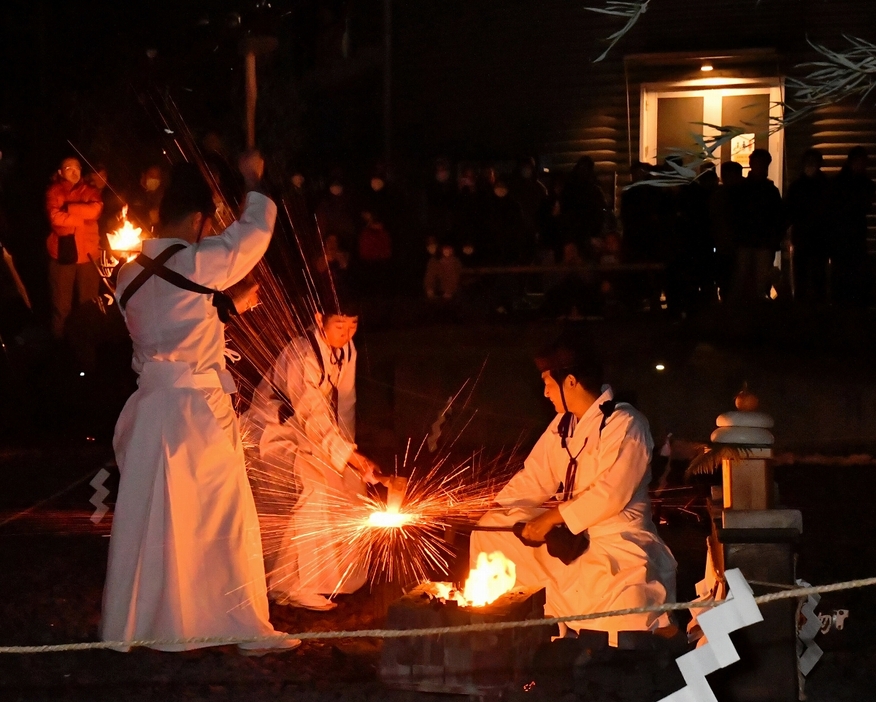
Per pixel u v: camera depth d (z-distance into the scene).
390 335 11.92
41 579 6.58
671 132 15.28
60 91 15.03
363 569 6.16
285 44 14.27
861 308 11.73
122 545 5.05
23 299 13.16
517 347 11.68
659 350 11.55
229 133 13.83
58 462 10.41
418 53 15.98
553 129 15.59
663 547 5.23
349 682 4.75
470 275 12.70
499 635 4.50
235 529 5.11
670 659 4.77
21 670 4.93
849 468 9.84
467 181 13.05
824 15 14.68
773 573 4.20
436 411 11.52
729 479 4.36
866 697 4.57
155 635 5.05
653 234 12.33
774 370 11.27
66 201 12.52
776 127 3.44
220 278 5.13
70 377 12.48
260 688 4.70
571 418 5.30
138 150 14.65
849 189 12.06
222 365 5.25
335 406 6.10
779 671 4.18
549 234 12.80
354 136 15.77
